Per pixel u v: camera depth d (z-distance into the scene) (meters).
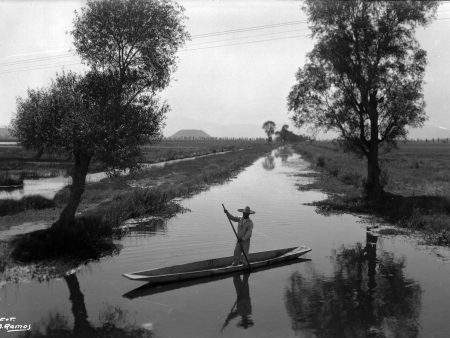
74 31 15.64
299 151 108.56
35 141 14.66
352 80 24.95
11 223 17.39
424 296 10.57
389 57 25.08
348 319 9.22
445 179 34.62
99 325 8.90
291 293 10.84
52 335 8.43
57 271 12.21
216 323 9.05
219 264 12.94
